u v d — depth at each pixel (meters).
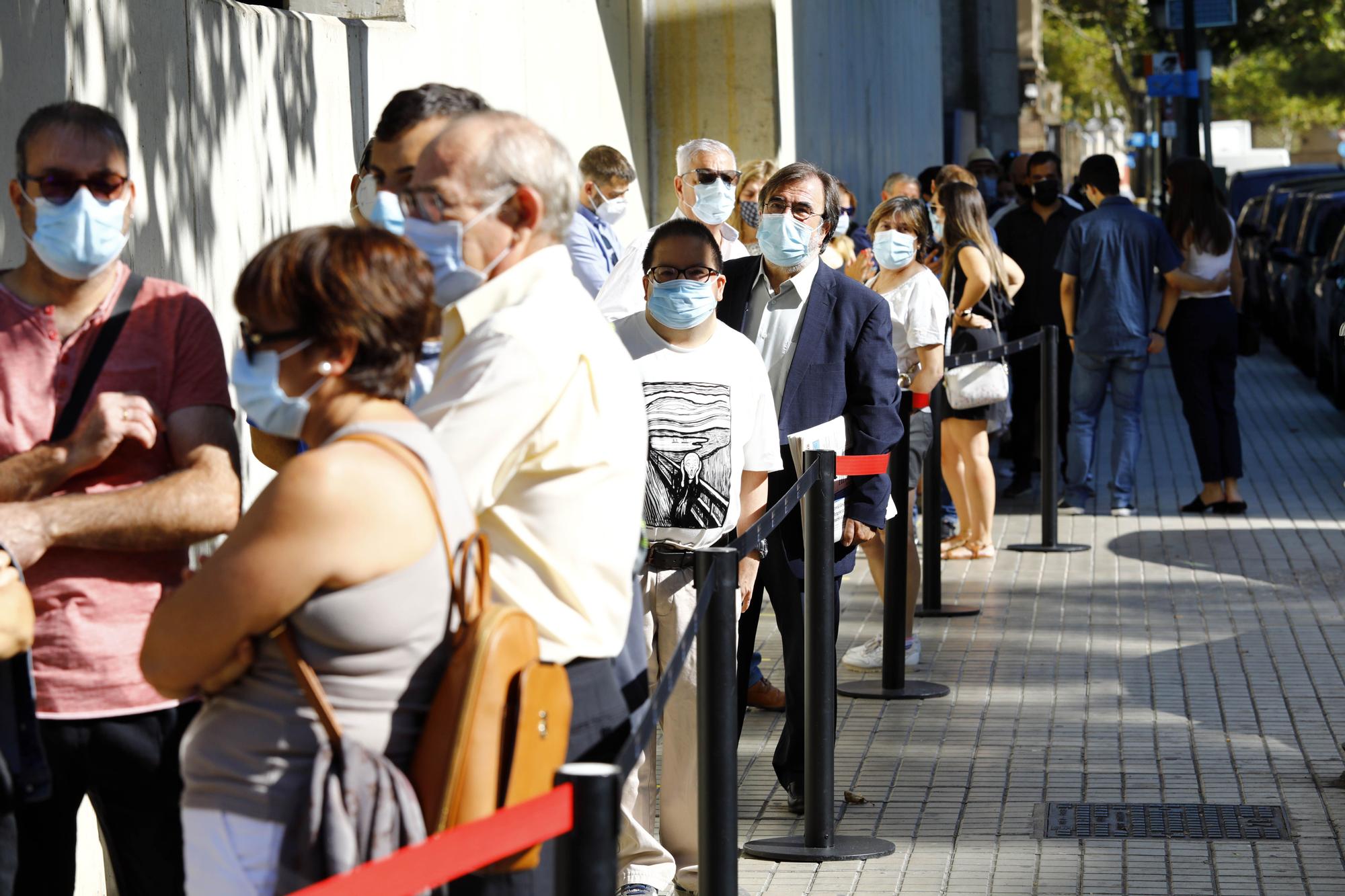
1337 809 6.09
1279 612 9.23
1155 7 27.66
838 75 16.00
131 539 3.42
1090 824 6.00
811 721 5.65
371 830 2.79
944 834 5.93
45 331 3.54
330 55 7.23
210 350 3.64
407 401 3.70
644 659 3.72
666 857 5.20
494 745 2.89
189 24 5.74
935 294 8.11
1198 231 11.87
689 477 5.09
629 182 8.11
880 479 5.96
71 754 3.48
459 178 3.29
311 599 2.82
